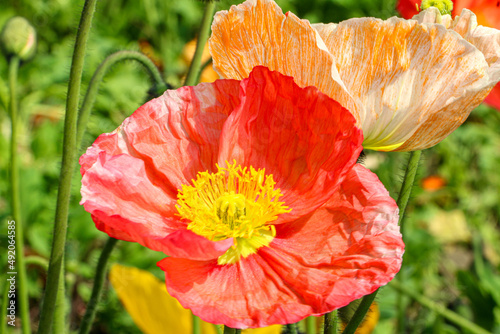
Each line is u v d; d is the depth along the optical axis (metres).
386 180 0.48
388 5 0.45
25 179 0.57
